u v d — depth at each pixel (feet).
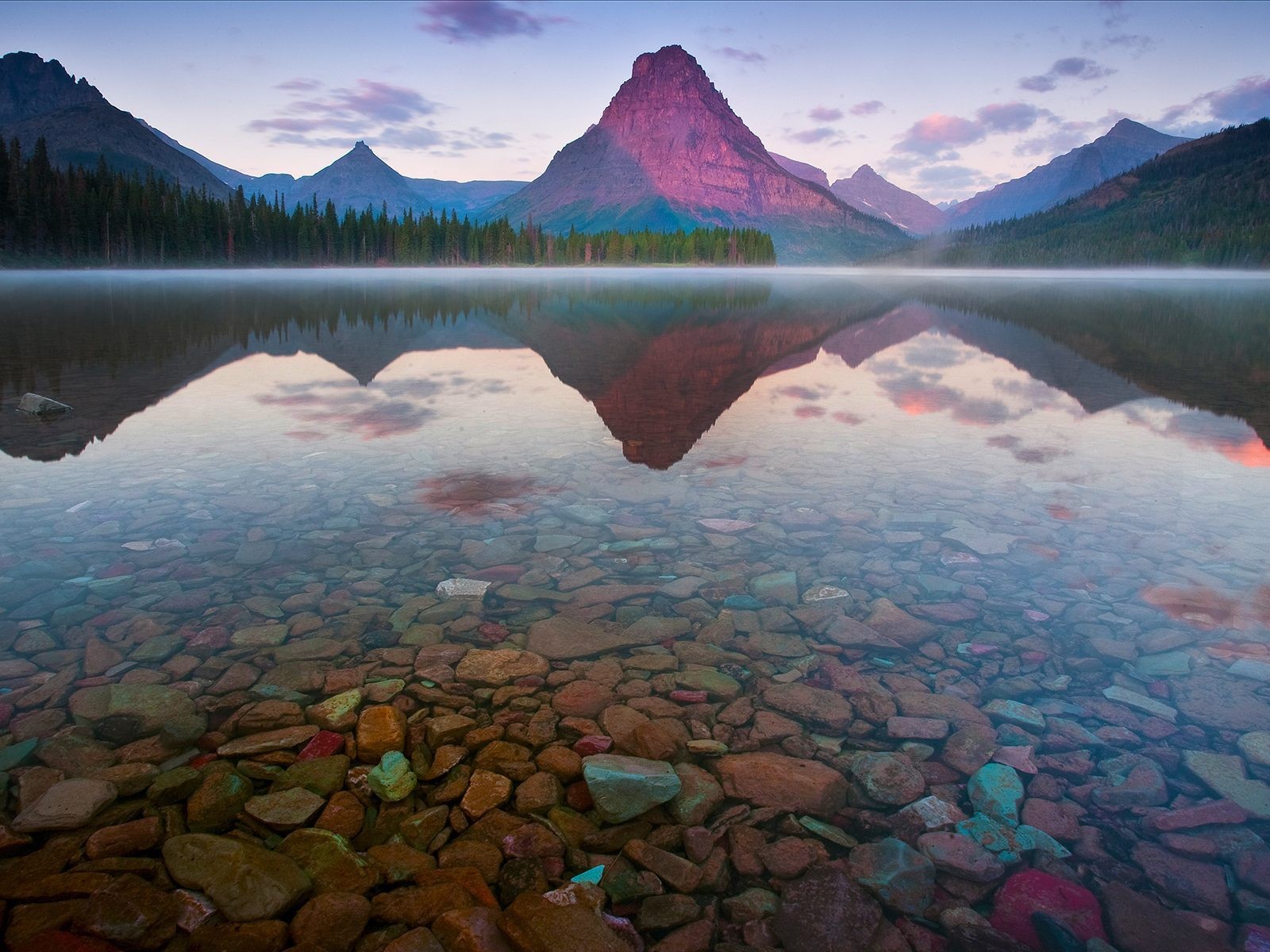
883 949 7.78
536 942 7.55
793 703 12.39
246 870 8.35
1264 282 348.79
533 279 321.52
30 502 21.42
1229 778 10.41
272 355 58.34
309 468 25.36
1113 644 14.20
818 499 22.76
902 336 77.92
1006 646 14.21
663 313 114.73
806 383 45.75
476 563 17.78
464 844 9.14
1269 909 8.25
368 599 15.84
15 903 7.90
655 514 21.34
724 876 8.80
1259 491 23.58
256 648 13.73
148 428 31.14
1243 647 13.99
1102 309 131.44
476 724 11.61
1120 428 32.76
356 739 11.07
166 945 7.54
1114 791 10.21
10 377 45.62
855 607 15.83
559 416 34.63
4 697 11.94
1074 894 8.52
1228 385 45.65
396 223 426.51
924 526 20.52
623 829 9.54
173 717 11.57
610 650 14.05
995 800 10.08
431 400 38.78
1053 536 19.74
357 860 8.80
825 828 9.59
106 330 78.89
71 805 9.42
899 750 11.20
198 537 19.03
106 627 14.29
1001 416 35.73
